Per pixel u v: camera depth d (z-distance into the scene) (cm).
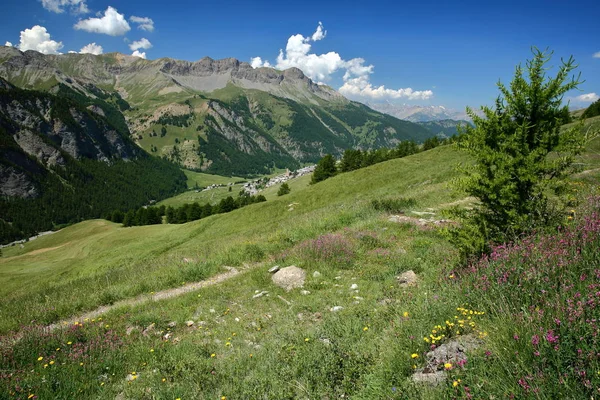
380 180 5003
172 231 5647
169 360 718
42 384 650
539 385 317
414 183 3903
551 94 705
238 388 540
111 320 1066
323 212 2805
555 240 597
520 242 642
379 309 752
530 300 482
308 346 620
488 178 754
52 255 8569
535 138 727
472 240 758
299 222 2508
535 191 738
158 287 1483
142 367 725
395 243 1452
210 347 768
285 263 1406
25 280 5338
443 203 2122
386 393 407
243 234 3266
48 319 1226
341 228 1958
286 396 481
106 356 780
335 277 1184
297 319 849
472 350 427
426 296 670
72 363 747
